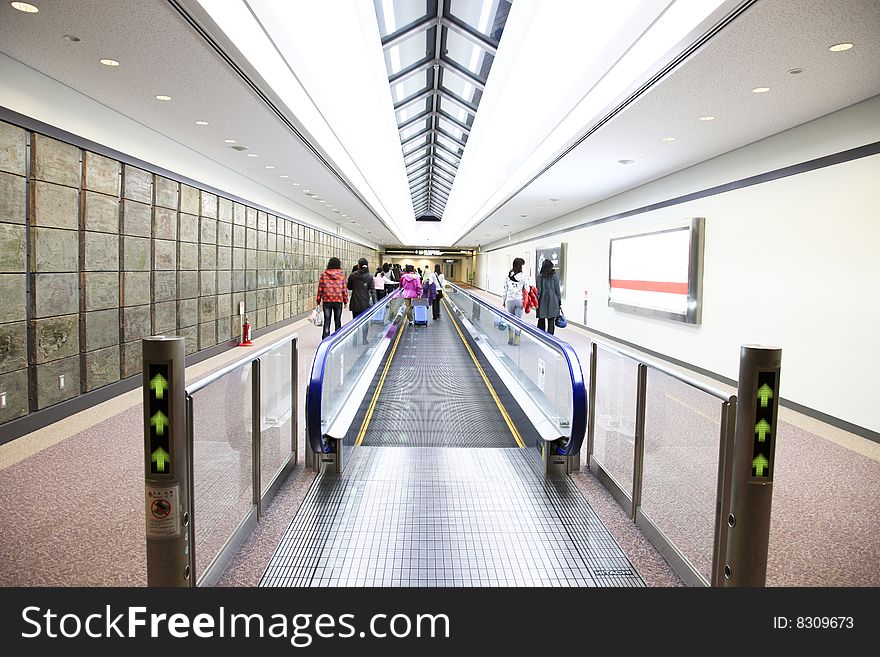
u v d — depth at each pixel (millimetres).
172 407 1958
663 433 3037
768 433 2033
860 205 5551
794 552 3092
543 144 8656
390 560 2877
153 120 6941
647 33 4707
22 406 5090
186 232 8578
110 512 3455
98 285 6258
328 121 8055
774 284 6848
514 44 6801
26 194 5113
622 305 11500
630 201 11406
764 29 4004
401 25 7535
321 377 4059
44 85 5297
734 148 7629
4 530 3211
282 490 3850
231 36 4324
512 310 9383
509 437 5332
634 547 3059
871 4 3641
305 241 17141
